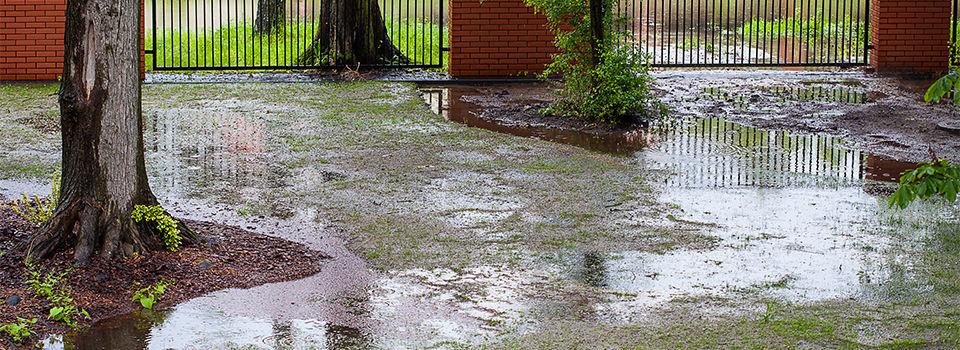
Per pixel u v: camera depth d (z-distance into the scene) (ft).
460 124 45.83
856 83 58.95
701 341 21.48
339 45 63.00
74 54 24.95
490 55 60.03
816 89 56.75
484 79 59.52
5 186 34.19
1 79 56.70
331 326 22.31
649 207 32.24
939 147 42.09
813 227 30.09
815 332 21.98
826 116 48.83
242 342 21.38
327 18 63.52
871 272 26.09
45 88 54.54
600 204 32.58
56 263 24.77
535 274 25.88
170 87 54.75
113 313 22.77
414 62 64.23
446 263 26.66
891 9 62.54
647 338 21.65
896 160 39.58
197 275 25.07
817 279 25.54
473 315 23.03
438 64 63.52
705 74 62.13
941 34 62.85
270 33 69.15
